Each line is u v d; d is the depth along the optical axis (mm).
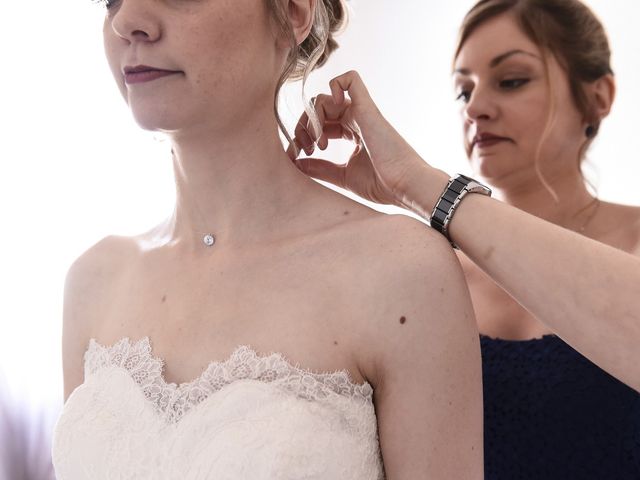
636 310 1012
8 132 3775
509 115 1635
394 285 1010
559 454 1519
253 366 1014
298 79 1203
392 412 1015
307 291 1048
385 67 3977
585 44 1651
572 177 1690
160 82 1015
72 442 1104
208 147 1095
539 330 1603
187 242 1183
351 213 1110
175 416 1037
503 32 1646
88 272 1287
